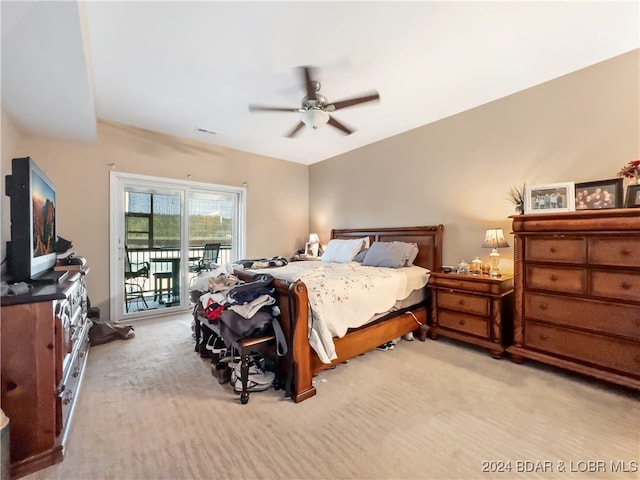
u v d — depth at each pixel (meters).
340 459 1.47
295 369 2.00
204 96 2.97
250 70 2.50
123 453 1.50
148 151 3.95
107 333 3.12
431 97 3.07
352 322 2.37
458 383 2.22
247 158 4.91
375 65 2.46
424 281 3.24
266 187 5.15
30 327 1.39
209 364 2.60
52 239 2.19
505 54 2.35
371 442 1.59
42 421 1.41
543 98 2.81
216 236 4.69
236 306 2.13
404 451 1.52
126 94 2.92
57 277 1.72
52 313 1.43
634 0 1.79
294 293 2.00
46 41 1.63
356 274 2.85
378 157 4.41
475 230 3.33
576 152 2.62
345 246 4.07
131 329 3.33
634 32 2.10
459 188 3.47
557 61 2.46
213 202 4.66
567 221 2.22
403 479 1.34
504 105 3.08
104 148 3.63
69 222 3.43
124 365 2.57
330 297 2.26
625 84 2.38
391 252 3.51
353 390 2.13
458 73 2.62
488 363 2.57
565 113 2.68
